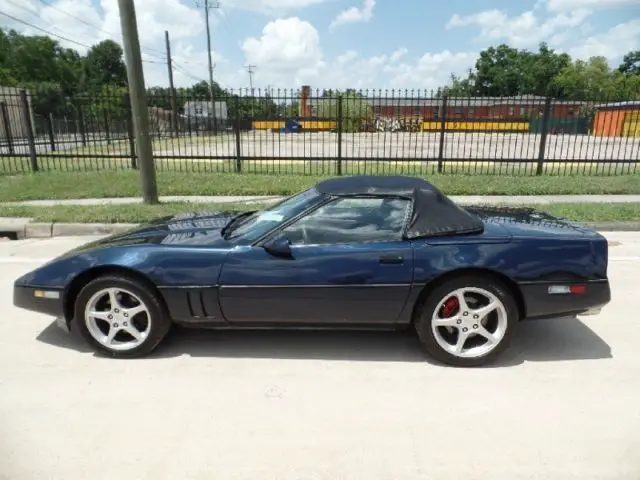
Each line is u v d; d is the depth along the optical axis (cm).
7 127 1501
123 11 796
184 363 350
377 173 1225
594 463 244
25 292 362
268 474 236
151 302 348
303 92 1576
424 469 240
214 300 346
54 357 359
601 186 1052
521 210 436
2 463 244
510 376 332
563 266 336
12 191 994
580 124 3203
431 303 339
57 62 7650
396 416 285
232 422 279
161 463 244
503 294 336
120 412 289
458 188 1025
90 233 756
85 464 243
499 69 8681
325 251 340
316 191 380
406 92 1184
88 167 1382
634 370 341
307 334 399
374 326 354
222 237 368
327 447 257
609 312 447
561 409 292
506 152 1953
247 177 1157
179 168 1342
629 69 8488
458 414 287
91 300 351
